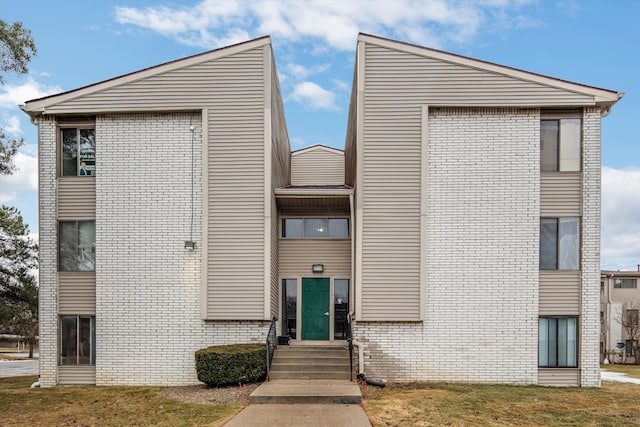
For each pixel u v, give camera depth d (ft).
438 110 37.63
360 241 36.68
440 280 36.37
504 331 35.88
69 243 38.37
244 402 28.19
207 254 37.06
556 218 36.65
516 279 36.19
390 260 36.52
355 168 39.63
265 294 36.68
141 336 36.88
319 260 44.21
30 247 55.98
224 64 38.22
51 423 24.93
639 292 102.99
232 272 36.96
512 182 36.81
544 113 37.11
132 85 38.19
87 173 38.86
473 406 27.20
